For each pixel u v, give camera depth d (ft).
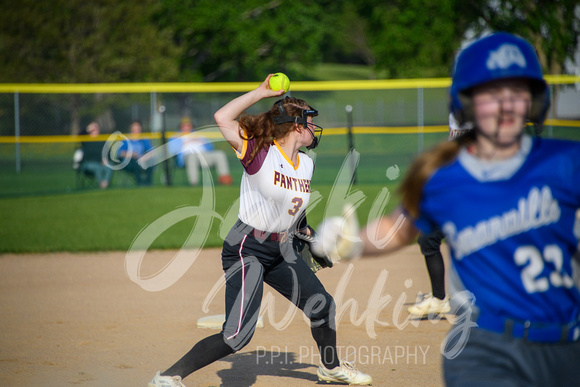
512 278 18.35
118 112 263.90
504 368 18.47
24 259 76.59
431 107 337.52
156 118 152.66
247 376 38.29
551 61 214.69
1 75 244.22
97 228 94.73
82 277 67.15
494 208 18.26
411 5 253.65
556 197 18.12
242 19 315.37
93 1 252.83
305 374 38.65
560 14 211.61
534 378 18.31
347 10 478.18
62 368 39.55
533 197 18.07
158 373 31.35
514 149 18.84
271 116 31.68
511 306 18.43
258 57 329.11
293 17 326.44
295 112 32.12
